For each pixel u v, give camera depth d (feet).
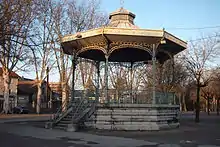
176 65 139.54
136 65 113.09
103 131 77.71
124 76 146.92
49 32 146.10
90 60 108.68
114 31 81.10
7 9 52.49
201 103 336.29
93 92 85.46
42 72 172.04
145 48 86.53
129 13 94.94
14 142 55.52
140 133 75.25
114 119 81.25
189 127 99.50
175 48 93.30
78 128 79.56
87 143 55.88
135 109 82.02
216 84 190.08
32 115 165.68
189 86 160.76
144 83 155.22
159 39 83.56
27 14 67.10
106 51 86.12
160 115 84.99
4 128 84.74
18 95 269.64
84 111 82.94
